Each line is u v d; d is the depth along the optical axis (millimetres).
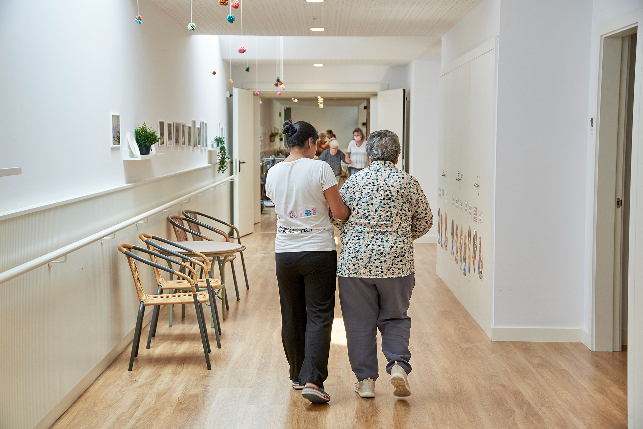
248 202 10445
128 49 4809
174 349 4492
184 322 5227
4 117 2799
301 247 3318
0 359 2596
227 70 10273
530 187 4672
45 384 3084
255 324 5164
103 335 4031
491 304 4793
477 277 5258
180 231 5875
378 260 3367
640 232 3115
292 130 3424
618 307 4500
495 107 4641
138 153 4812
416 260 8359
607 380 3928
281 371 4043
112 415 3328
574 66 4586
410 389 3762
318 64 10297
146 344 4574
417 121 9758
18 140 2938
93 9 4016
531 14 4562
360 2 5270
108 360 4137
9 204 2838
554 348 4602
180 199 5941
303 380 3406
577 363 4258
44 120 3242
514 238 4711
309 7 5535
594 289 4516
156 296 4223
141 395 3619
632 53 4484
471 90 5430
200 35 7777
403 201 3398
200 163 7859
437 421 3293
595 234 4500
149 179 5207
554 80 4602
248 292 6344
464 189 5754
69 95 3602
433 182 9859
